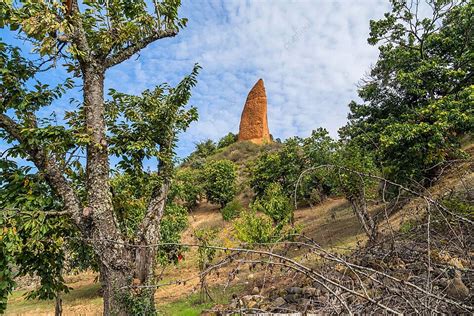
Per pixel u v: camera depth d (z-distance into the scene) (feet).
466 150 51.88
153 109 27.43
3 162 20.89
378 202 16.43
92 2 23.00
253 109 203.41
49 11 20.33
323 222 56.29
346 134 59.00
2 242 18.20
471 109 41.16
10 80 20.84
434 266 11.51
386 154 45.78
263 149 167.32
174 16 25.54
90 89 23.03
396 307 9.30
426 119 46.26
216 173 111.75
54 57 21.95
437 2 53.83
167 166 26.84
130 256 21.54
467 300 9.78
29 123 21.43
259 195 89.61
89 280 59.26
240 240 39.17
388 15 56.65
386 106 57.62
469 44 53.31
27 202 19.85
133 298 19.70
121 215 27.53
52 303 42.42
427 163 40.86
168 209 50.16
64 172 23.63
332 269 11.96
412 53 55.06
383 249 13.69
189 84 28.14
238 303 12.28
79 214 21.49
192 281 39.32
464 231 14.38
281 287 18.72
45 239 21.29
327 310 10.50
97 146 21.54
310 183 57.52
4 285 18.44
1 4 18.90
